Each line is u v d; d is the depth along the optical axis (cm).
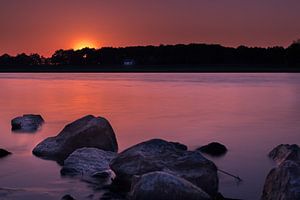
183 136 2073
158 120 2664
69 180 1264
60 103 3891
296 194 939
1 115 2962
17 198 1123
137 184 1010
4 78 10856
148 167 1158
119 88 6241
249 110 3288
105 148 1591
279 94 4972
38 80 9412
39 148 1623
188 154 1191
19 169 1400
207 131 2230
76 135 1594
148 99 4316
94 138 1592
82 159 1364
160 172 1027
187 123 2538
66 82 8319
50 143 1636
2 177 1310
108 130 1620
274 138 2016
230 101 4084
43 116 2872
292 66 16300
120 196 1121
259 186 1243
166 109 3344
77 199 1107
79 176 1297
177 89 5950
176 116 2883
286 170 998
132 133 2159
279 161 1498
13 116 2898
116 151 1639
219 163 1503
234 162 1516
